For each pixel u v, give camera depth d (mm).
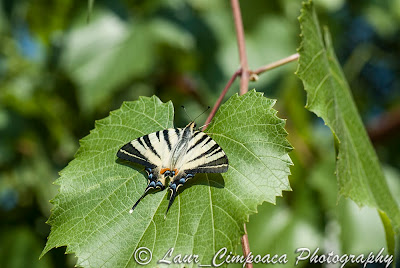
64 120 988
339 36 1111
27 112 992
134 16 962
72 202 679
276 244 898
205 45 965
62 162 1015
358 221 886
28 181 989
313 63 715
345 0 1075
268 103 687
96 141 702
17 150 992
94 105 922
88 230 668
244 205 660
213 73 961
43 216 992
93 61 936
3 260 943
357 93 1195
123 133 707
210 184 673
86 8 959
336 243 889
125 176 688
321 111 703
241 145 680
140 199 678
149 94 987
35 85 976
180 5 970
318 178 924
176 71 980
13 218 977
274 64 736
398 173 1006
